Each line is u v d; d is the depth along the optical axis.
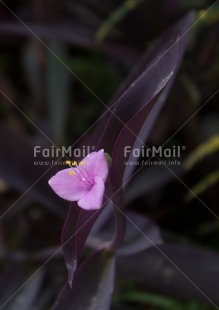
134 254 0.39
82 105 0.64
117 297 0.46
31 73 0.59
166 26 0.47
